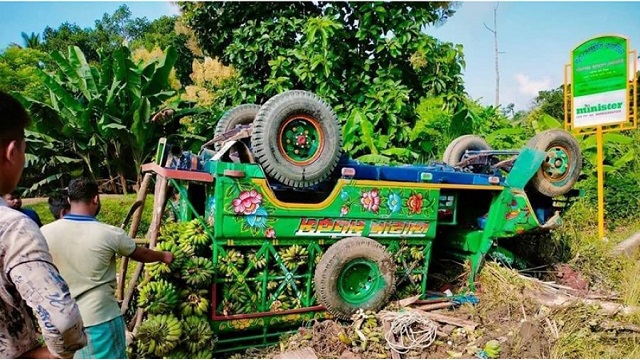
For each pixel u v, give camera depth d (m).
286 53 9.95
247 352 4.58
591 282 6.47
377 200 5.00
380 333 4.64
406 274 5.33
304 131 4.56
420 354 4.53
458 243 6.16
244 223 4.41
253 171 4.43
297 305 4.82
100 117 12.01
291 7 10.61
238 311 4.52
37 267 1.53
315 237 4.81
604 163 10.67
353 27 10.45
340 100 9.94
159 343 3.95
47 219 9.62
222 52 12.00
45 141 12.37
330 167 4.62
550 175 6.15
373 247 4.88
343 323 4.99
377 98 9.69
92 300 3.10
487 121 12.23
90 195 3.29
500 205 5.85
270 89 9.80
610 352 4.64
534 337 4.68
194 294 4.23
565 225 8.55
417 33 9.88
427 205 5.30
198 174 4.31
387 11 9.93
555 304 5.29
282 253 4.68
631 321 5.11
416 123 10.18
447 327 4.89
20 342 1.61
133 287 4.43
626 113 8.30
